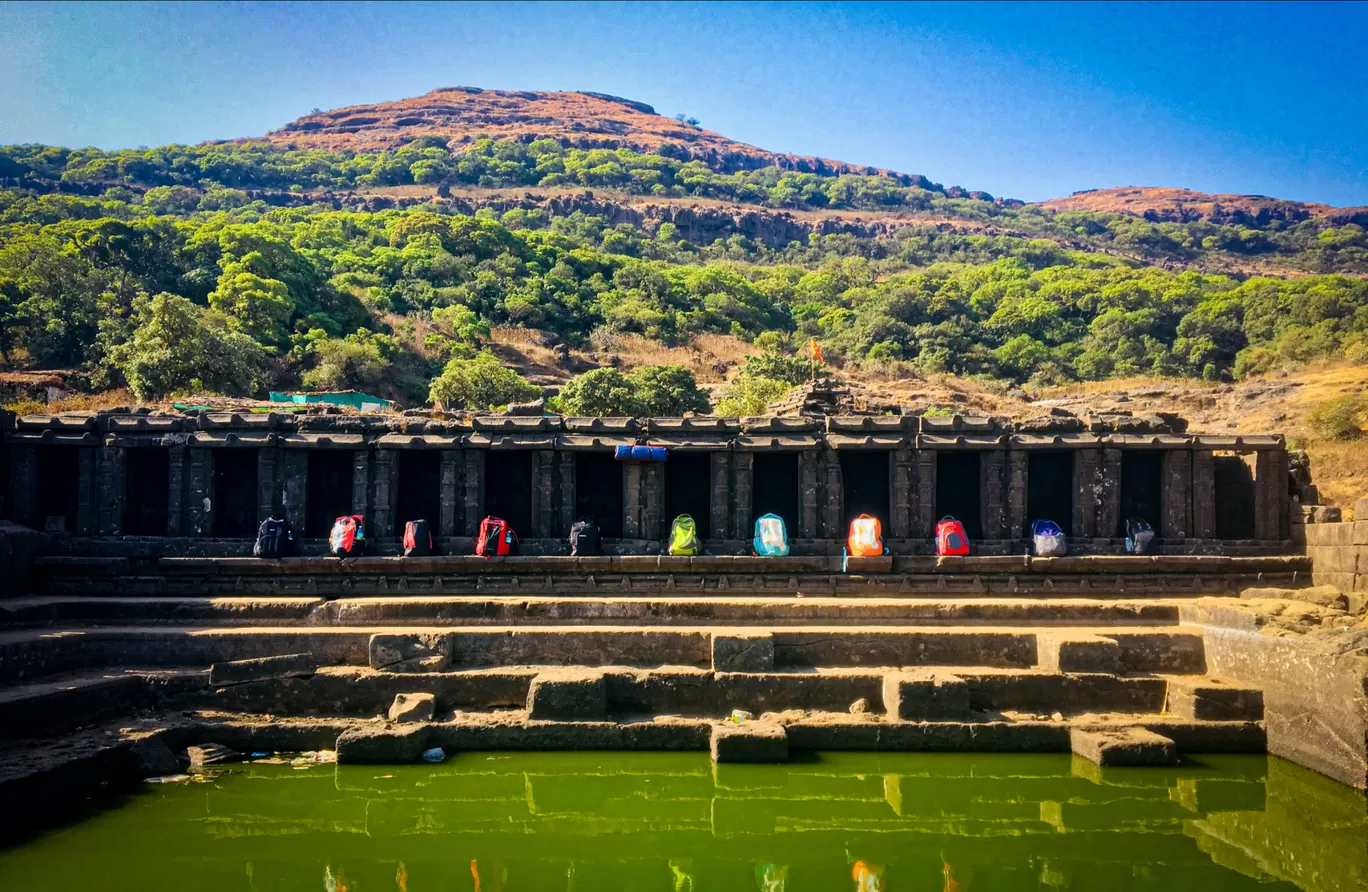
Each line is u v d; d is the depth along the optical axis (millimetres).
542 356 62844
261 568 19844
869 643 17609
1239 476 22594
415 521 20500
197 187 125688
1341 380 43156
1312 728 15062
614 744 15867
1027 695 16734
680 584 20188
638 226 135500
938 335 71688
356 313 64750
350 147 176125
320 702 16484
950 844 13336
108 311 50406
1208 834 13578
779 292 95125
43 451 21688
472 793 14781
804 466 21281
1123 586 20375
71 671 16516
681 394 44031
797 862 12953
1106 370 67438
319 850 12938
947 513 22641
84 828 13008
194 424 21312
